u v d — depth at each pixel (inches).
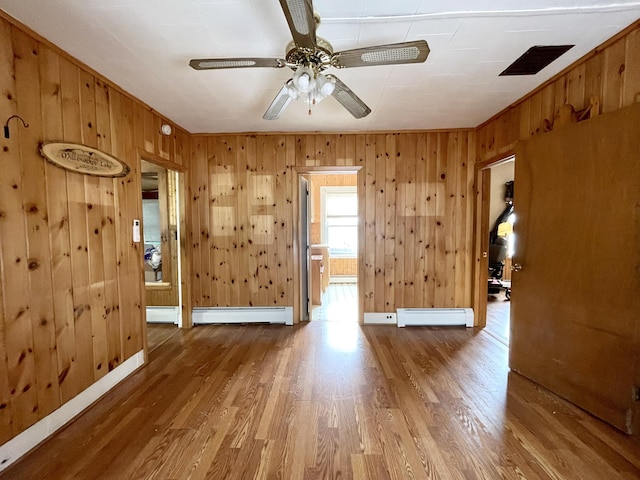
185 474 63.4
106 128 97.0
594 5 66.4
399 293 157.1
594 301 80.9
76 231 85.2
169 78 97.3
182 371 108.7
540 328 96.8
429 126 147.9
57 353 78.7
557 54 85.2
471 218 153.8
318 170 155.5
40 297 74.5
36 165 73.8
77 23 70.4
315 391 94.4
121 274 103.4
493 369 109.0
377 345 130.7
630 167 72.9
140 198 114.0
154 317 163.0
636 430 73.1
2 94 66.3
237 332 148.4
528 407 85.8
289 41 78.5
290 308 158.7
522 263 103.5
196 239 158.1
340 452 69.1
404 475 62.6
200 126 145.0
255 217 157.8
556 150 90.6
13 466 66.2
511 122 122.3
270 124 142.7
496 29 74.1
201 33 75.2
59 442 73.5
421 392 93.7
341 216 302.5
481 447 70.4
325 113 128.4
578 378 85.3
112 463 66.6
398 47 62.1
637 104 71.3
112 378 98.2
